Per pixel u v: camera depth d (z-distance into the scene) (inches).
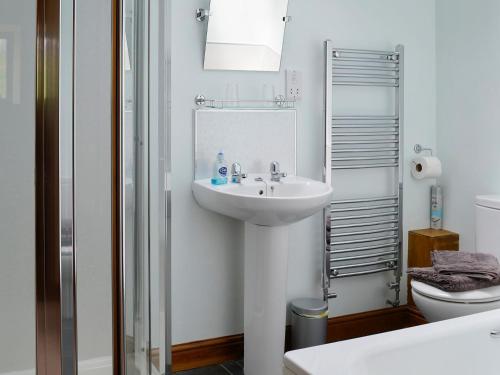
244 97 110.3
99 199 29.0
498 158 115.0
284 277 99.1
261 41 108.9
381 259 127.0
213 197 95.7
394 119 126.0
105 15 29.0
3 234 24.3
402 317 130.0
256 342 99.7
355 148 123.0
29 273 25.4
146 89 39.4
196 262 108.4
